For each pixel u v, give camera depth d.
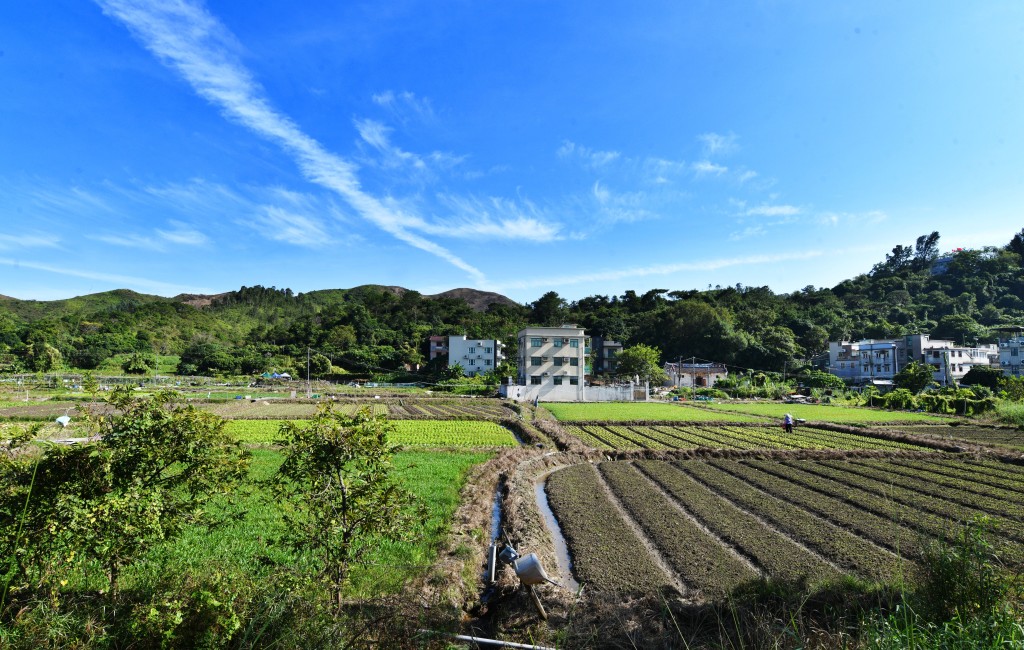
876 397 62.66
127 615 6.23
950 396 62.44
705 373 101.12
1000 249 142.12
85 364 92.06
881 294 139.38
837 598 8.66
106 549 6.39
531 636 7.98
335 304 180.62
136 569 9.28
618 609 8.84
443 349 117.75
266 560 7.83
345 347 117.12
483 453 26.33
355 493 7.70
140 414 7.27
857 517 15.75
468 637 7.34
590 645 7.68
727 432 38.25
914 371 74.00
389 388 85.06
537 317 149.50
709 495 18.67
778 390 81.56
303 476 7.67
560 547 13.87
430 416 46.88
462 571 10.93
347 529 7.59
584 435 36.16
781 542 13.52
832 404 69.69
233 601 6.28
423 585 9.62
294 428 7.70
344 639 6.37
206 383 84.00
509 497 17.91
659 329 120.81
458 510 15.73
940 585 6.47
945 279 140.50
